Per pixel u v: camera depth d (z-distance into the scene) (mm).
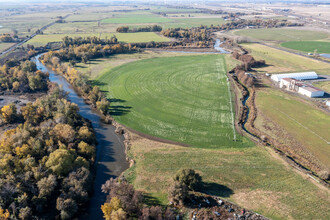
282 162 83562
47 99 115750
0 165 70125
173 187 66062
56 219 62875
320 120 110250
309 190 71438
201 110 120375
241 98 132500
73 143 86938
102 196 71688
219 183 74188
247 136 99188
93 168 82562
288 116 113938
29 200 65188
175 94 138500
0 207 58094
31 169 72188
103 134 103688
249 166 81500
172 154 88062
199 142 95562
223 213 63781
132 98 134250
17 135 83375
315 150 90375
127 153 89875
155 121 111375
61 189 70000
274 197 68875
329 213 63719
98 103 118562
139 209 62406
